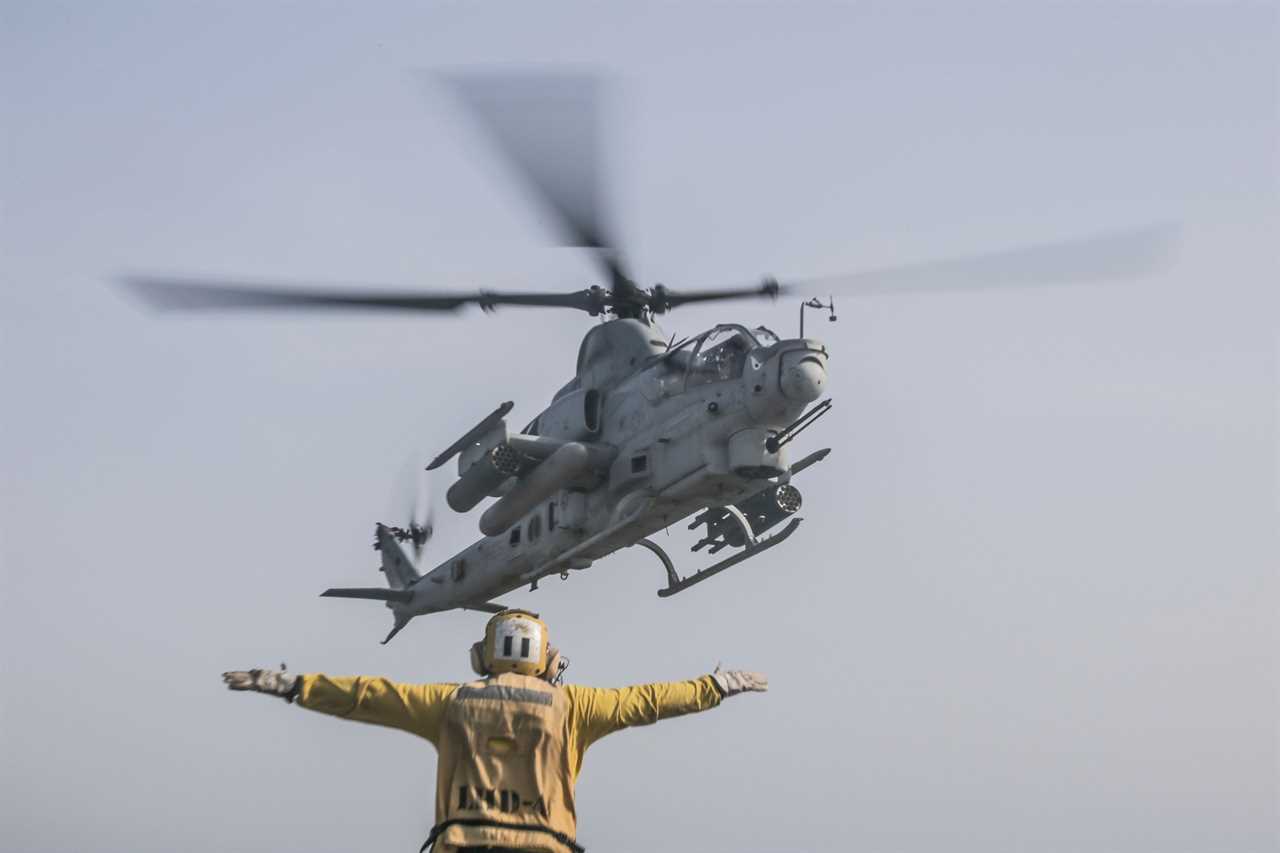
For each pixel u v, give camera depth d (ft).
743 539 98.27
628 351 102.22
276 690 28.81
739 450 90.02
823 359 87.92
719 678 30.94
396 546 136.46
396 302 90.74
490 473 101.55
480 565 117.60
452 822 28.71
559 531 104.99
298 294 84.33
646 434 96.48
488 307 97.14
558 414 105.40
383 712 29.25
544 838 28.68
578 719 29.99
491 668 30.45
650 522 98.43
